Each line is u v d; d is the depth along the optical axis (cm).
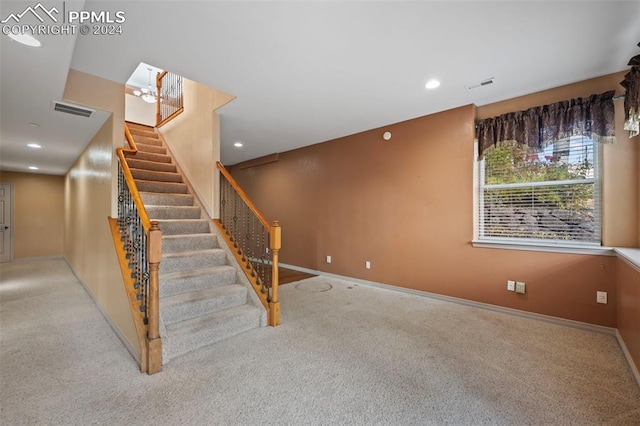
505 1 185
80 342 260
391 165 430
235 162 717
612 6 188
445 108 367
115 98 309
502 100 339
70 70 279
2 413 167
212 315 277
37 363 223
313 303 372
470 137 353
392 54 246
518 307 321
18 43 194
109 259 310
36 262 670
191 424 160
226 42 229
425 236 394
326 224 527
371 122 423
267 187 649
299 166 578
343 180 498
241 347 249
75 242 538
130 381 199
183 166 475
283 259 612
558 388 192
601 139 275
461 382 198
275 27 211
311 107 366
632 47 234
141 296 252
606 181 277
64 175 735
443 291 377
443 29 213
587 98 282
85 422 161
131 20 201
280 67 268
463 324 299
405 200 414
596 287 279
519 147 321
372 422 162
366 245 464
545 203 315
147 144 532
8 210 679
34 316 326
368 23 206
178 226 367
